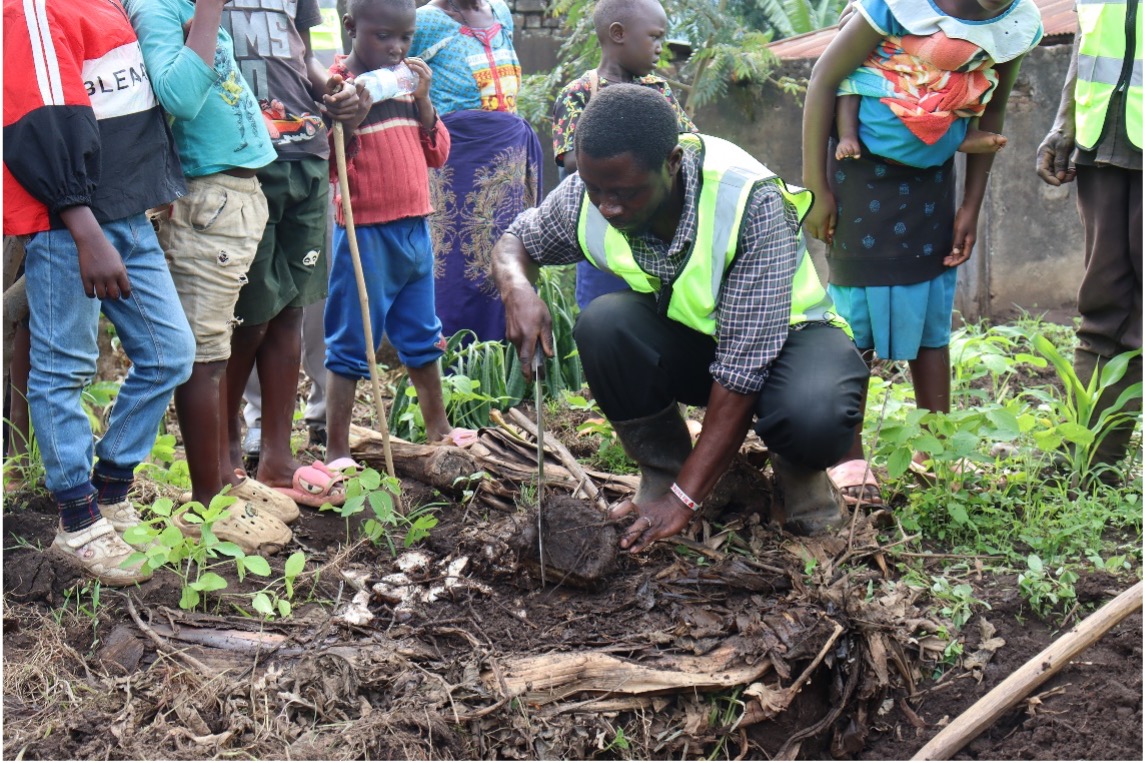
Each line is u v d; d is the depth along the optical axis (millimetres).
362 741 2615
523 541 3223
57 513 3746
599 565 3164
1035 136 6891
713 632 3027
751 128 7109
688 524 3527
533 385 5227
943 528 3736
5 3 2766
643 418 3432
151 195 3041
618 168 2732
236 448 3869
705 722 2848
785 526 3514
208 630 3025
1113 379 3895
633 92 2768
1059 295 7125
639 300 3354
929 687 3045
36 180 2809
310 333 4613
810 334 3260
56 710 2736
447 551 3568
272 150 3400
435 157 4336
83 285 2961
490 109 5316
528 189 5676
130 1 3123
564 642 3014
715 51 6715
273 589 3279
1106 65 3732
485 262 5418
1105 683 2914
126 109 2986
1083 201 4031
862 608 3027
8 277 3986
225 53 3258
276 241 3691
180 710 2697
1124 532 3734
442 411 4473
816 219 3852
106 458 3211
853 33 3561
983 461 3729
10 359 3922
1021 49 3531
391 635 3033
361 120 3764
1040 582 3268
